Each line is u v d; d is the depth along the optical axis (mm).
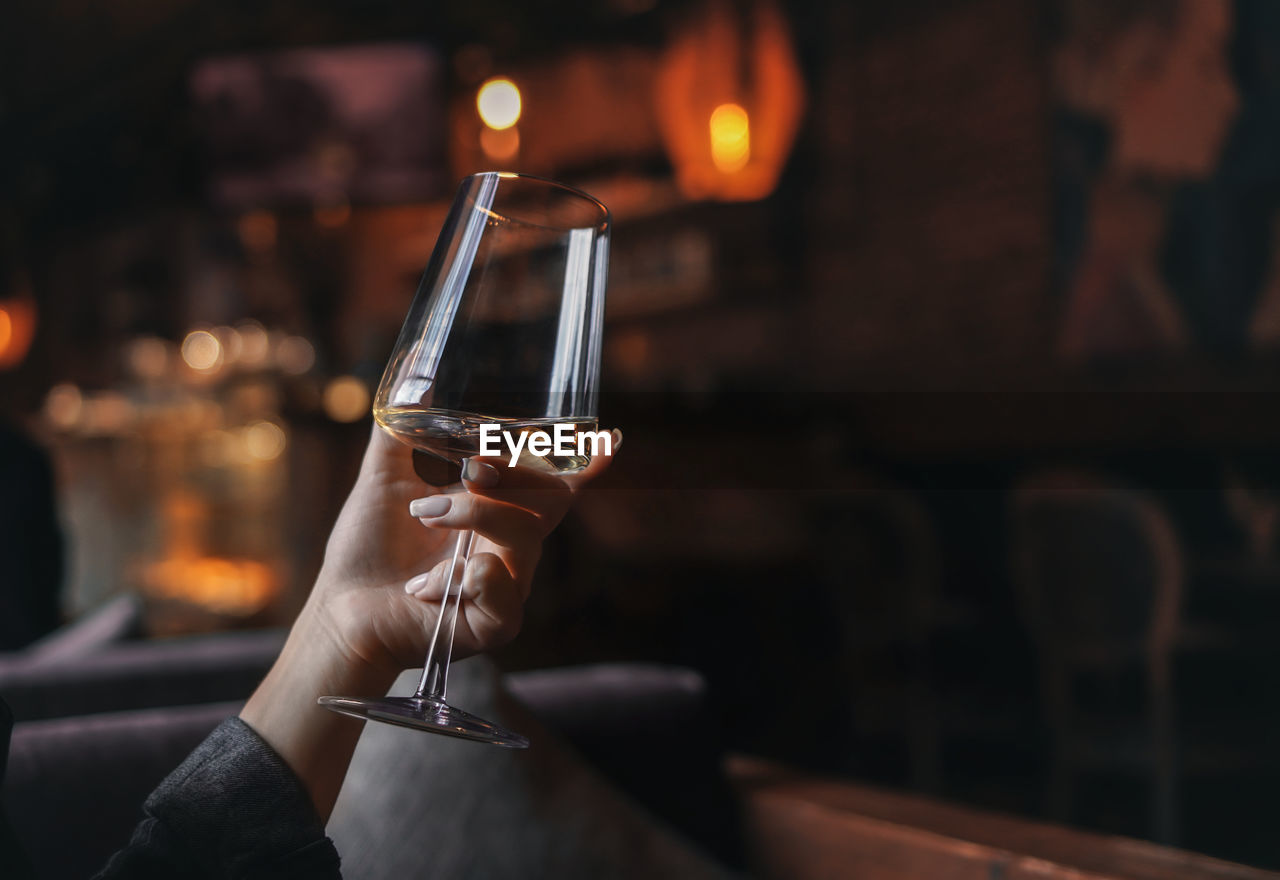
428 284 650
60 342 9133
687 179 3930
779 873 1122
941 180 4828
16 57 6816
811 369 5328
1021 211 4547
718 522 4523
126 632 1720
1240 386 4172
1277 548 3842
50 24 6422
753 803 1163
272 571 7309
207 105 6309
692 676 1328
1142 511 2592
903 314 4980
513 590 667
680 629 4172
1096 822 2996
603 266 669
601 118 6129
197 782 675
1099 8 4367
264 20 6379
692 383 5238
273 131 6258
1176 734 2975
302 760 681
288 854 660
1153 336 4301
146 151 7969
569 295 649
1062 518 2717
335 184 6320
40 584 2398
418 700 662
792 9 5262
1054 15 4449
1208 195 4293
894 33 4980
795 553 4242
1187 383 4195
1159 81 4309
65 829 902
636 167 6039
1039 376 4484
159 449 8164
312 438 4910
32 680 1327
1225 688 3477
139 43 6648
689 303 5789
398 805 970
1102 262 4379
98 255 9133
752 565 4176
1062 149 4445
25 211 8695
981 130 4680
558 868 977
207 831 660
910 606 3400
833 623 4145
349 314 7625
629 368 6145
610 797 1043
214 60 6305
